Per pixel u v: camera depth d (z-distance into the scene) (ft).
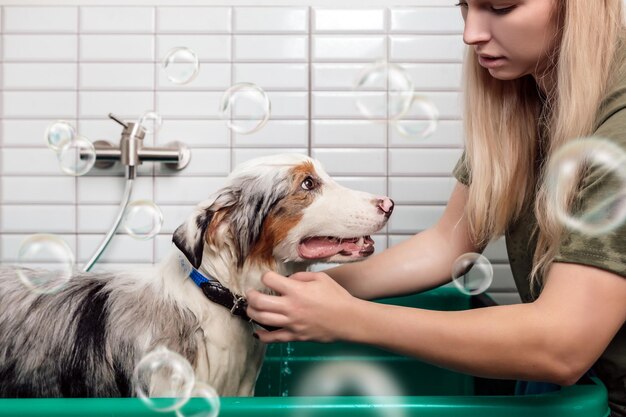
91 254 6.12
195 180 6.12
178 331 3.43
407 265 4.22
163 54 6.09
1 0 6.07
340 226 3.66
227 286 3.54
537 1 3.03
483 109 3.88
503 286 6.08
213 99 6.12
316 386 5.15
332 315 2.76
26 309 3.62
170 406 2.55
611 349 3.23
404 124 6.07
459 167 4.38
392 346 2.76
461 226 4.26
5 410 2.54
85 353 3.43
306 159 3.86
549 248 3.30
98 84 6.11
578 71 3.11
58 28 6.08
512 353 2.59
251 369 3.81
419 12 6.06
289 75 6.11
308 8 6.08
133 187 6.11
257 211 3.60
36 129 6.13
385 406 2.54
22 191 6.12
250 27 6.08
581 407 2.55
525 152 3.85
